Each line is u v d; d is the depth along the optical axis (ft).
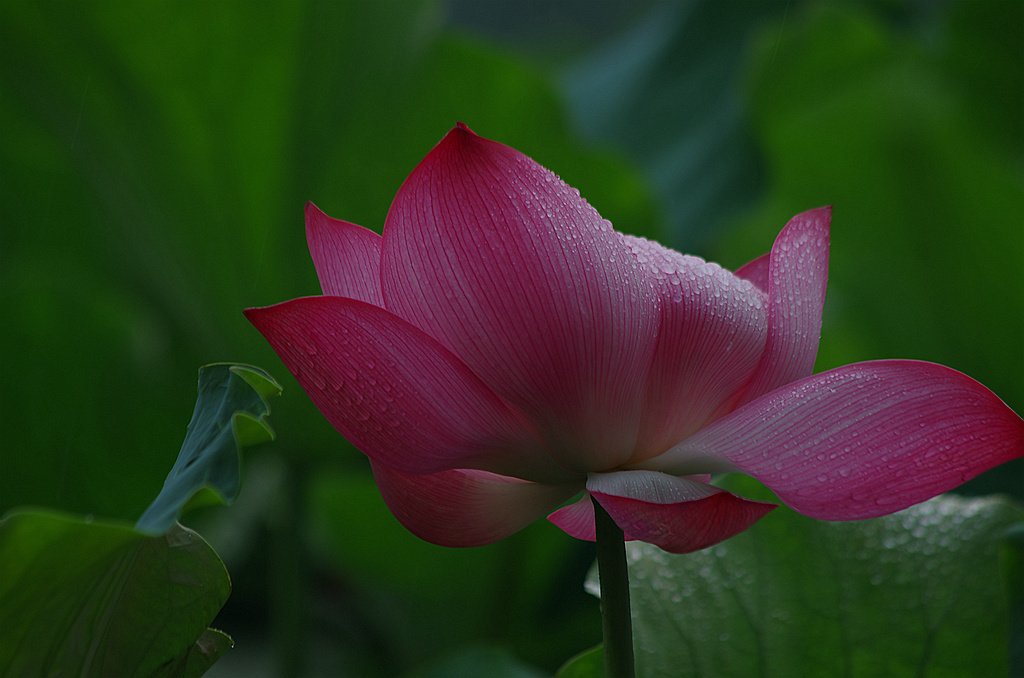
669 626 3.41
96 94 5.20
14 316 5.38
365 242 3.18
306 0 4.98
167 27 4.90
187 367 5.69
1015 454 3.05
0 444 5.32
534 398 3.07
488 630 6.07
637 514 3.02
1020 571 3.37
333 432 5.09
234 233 5.41
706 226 6.52
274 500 5.49
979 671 3.35
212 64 5.04
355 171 5.61
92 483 5.48
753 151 6.57
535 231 3.04
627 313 3.06
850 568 3.43
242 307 5.49
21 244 6.01
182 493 3.03
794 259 3.18
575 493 3.16
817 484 3.06
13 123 5.71
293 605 5.07
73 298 5.51
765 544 3.45
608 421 3.08
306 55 5.14
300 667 5.05
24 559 2.95
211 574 3.16
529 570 5.90
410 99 5.66
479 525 3.18
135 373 5.60
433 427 3.07
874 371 3.07
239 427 3.10
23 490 5.38
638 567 3.46
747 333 3.12
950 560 3.42
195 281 5.49
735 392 3.14
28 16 4.91
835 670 3.39
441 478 3.15
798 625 3.41
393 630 6.37
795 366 3.17
